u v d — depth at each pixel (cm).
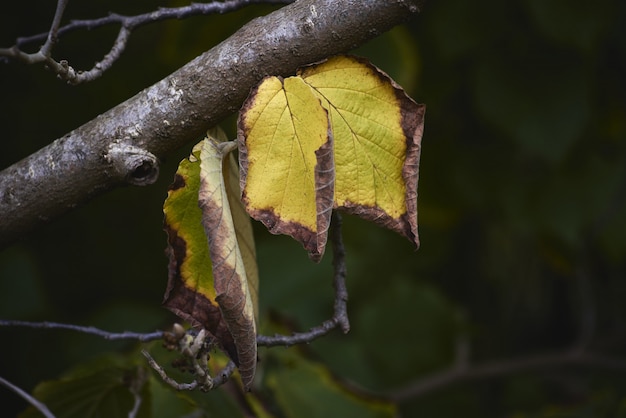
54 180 115
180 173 113
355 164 114
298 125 111
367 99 113
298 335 118
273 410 146
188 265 113
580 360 208
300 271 166
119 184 115
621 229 199
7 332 179
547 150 172
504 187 186
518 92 174
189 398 128
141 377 129
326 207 111
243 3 122
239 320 110
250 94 111
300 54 113
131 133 114
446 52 176
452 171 195
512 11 178
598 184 183
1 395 188
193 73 114
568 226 182
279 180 111
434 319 202
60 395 129
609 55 193
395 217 114
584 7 167
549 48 176
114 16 122
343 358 182
